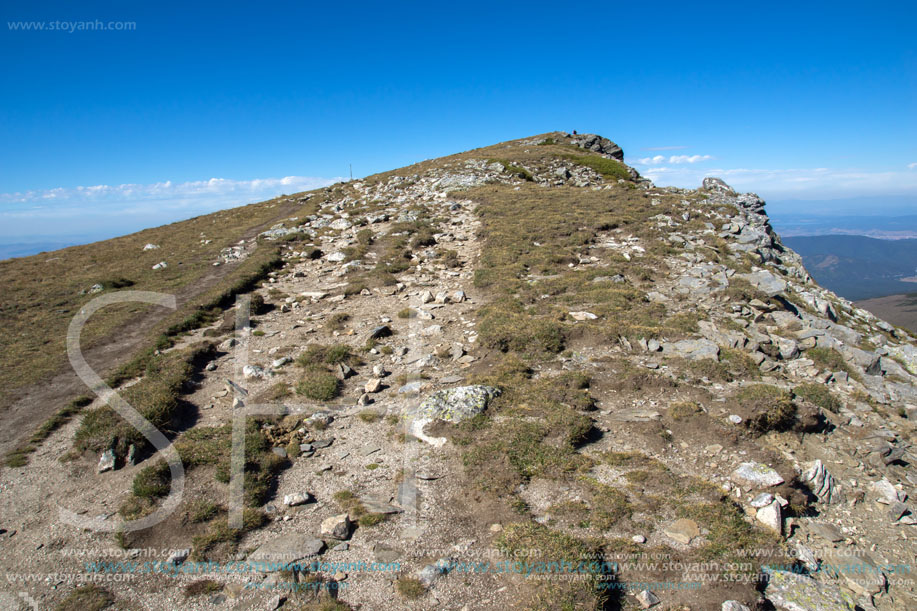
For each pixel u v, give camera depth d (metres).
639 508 8.18
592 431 10.40
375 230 31.09
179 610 6.52
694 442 9.93
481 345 14.49
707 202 31.34
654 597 6.55
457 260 23.62
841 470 9.75
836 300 22.94
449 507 8.38
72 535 7.79
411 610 6.48
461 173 46.09
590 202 32.09
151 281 25.03
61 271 30.02
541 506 8.30
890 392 13.19
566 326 14.98
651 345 13.95
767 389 11.20
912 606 6.82
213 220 45.00
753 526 7.92
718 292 17.77
